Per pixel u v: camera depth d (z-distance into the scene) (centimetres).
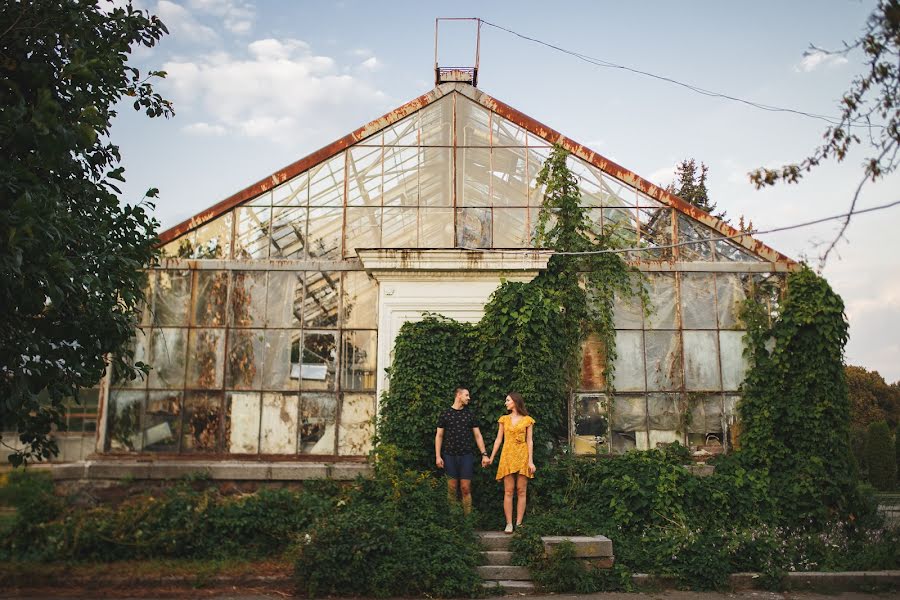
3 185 586
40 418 783
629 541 938
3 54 670
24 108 592
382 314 1162
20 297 643
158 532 909
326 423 1149
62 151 624
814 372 1097
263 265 1199
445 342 1122
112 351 812
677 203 1221
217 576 826
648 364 1184
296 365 1167
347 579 788
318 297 1192
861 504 1045
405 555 816
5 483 1011
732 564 902
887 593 859
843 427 1088
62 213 664
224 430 1146
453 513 913
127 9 816
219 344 1173
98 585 812
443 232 1230
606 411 1160
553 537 883
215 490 1015
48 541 888
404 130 1259
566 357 1163
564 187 1229
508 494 955
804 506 1028
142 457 1132
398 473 1007
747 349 1182
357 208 1229
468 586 804
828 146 583
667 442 1160
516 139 1261
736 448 1151
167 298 1184
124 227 817
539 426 1089
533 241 1224
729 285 1207
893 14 509
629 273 1207
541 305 1131
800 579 879
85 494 1038
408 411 1079
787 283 1161
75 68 643
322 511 950
